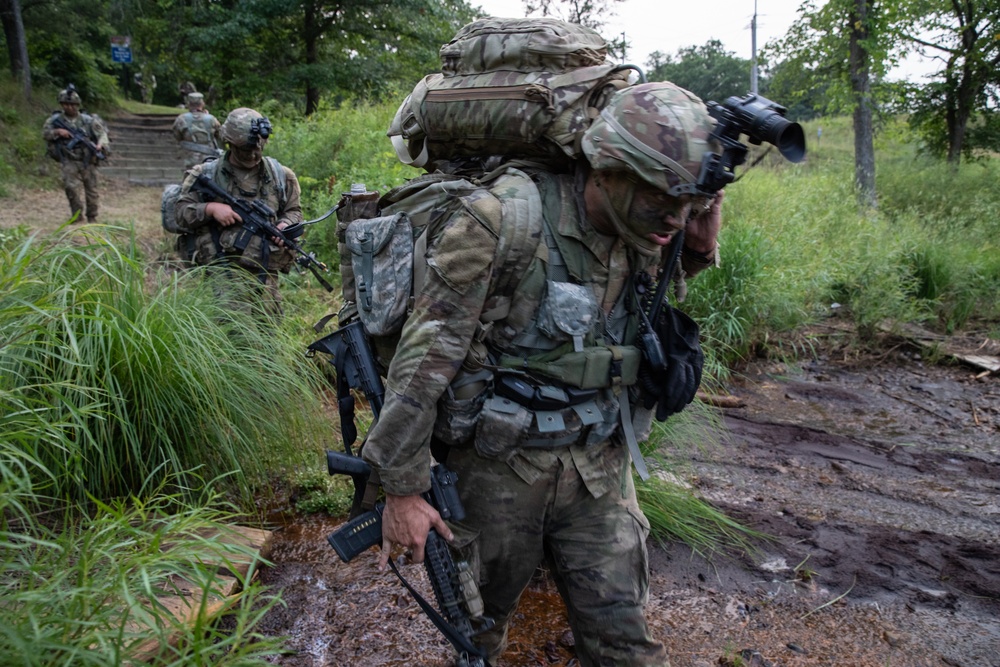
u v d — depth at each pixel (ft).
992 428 15.51
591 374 5.25
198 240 13.64
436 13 56.80
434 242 5.09
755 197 26.08
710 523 10.64
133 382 9.18
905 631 8.48
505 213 4.97
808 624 8.59
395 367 5.04
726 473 12.72
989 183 38.63
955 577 9.57
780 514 11.23
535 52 5.39
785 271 19.75
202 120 33.73
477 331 5.12
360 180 24.59
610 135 4.77
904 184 39.68
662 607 8.82
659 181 4.62
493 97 5.34
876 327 21.03
